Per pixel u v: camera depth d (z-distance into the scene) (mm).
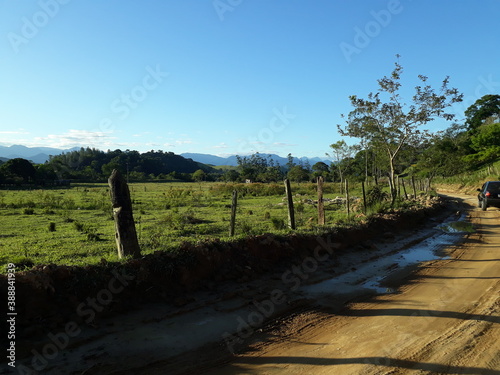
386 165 34188
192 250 6578
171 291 6004
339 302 6234
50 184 61094
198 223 13867
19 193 38344
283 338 4801
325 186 42812
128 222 6273
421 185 43969
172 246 6852
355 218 12695
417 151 21844
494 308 5750
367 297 6496
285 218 14922
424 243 11570
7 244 9648
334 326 5207
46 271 4945
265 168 105438
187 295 6059
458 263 8859
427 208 17891
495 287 6840
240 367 4035
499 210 20859
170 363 4109
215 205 23016
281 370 3955
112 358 4129
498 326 5051
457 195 39250
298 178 70562
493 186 20562
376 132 19703
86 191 40469
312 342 4676
